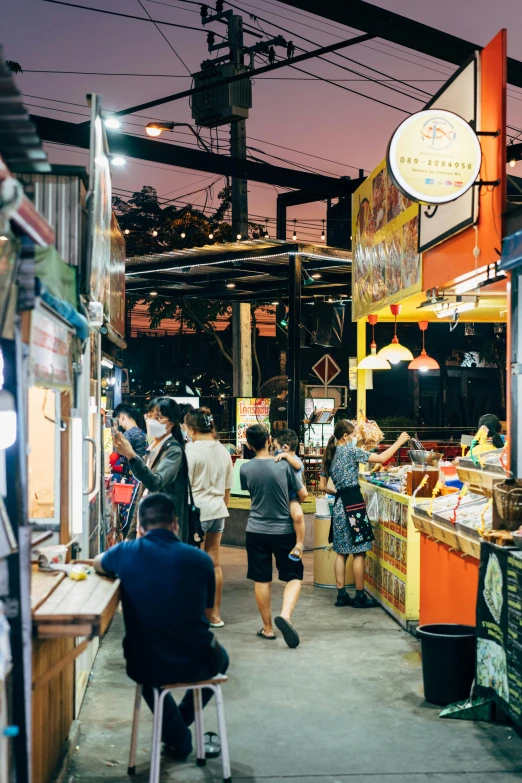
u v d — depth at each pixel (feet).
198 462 23.22
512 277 18.44
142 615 12.60
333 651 21.31
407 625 23.25
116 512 27.89
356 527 26.04
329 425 46.09
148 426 20.52
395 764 14.19
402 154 18.76
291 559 22.09
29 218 9.25
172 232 82.28
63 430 14.56
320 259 37.60
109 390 34.14
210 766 14.03
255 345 89.30
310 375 82.99
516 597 14.58
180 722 14.17
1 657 9.34
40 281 10.26
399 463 48.03
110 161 22.41
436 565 20.75
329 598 27.84
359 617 25.11
